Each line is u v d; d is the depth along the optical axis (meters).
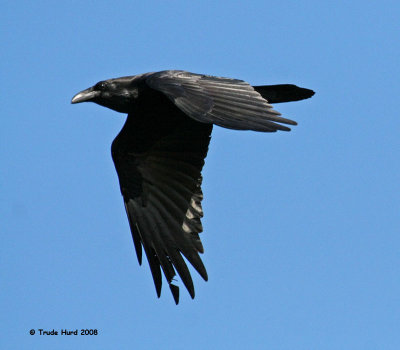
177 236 13.01
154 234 13.07
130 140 13.32
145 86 13.44
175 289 12.83
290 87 13.46
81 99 13.52
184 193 13.12
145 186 13.24
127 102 13.51
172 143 13.24
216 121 10.94
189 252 12.92
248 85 11.57
